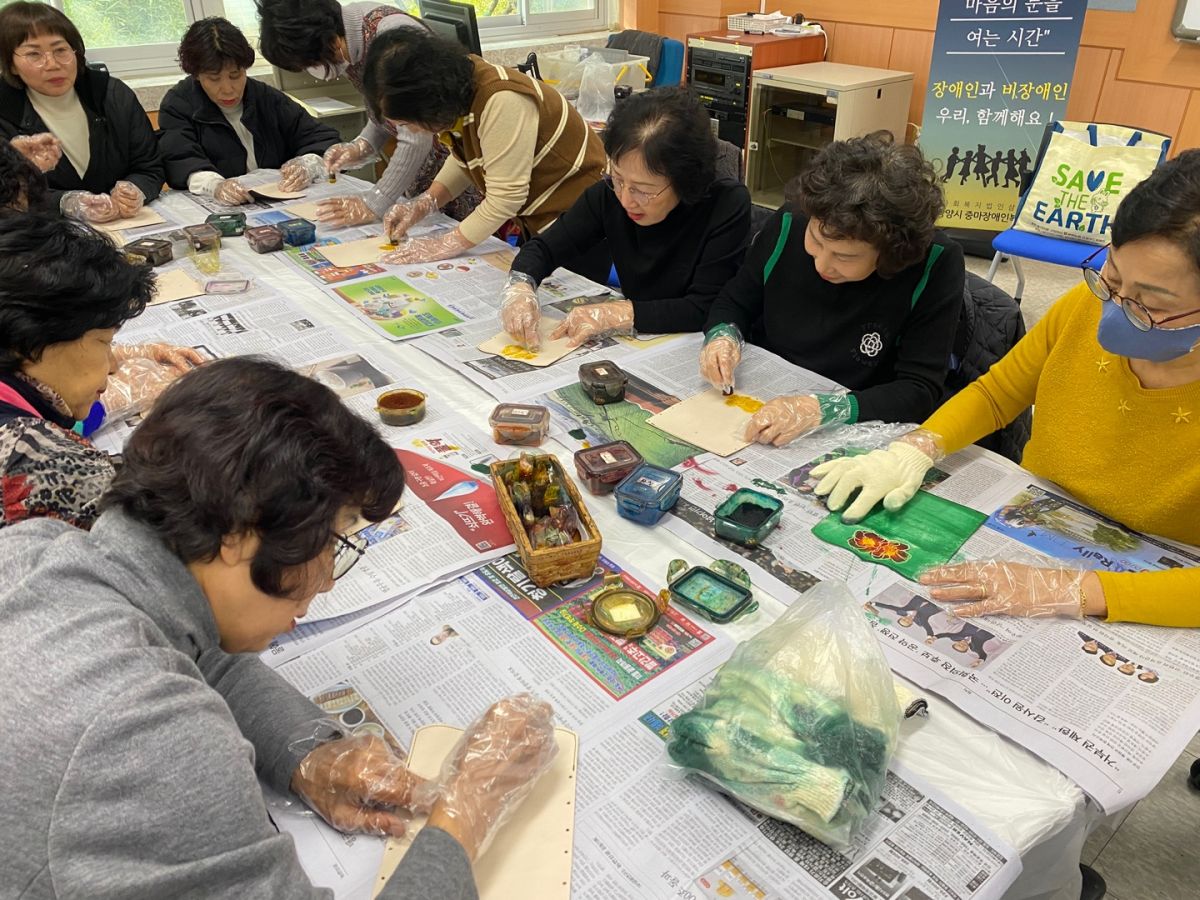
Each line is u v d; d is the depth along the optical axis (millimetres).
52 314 955
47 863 541
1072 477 1294
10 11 2383
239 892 581
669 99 1769
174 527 642
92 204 2434
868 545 1178
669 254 2014
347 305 1924
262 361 702
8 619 608
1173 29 3662
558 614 1043
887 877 736
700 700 913
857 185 1424
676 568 1105
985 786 826
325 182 2818
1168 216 953
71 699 564
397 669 959
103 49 3721
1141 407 1192
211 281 2018
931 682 948
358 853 762
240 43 2773
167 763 560
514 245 2586
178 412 653
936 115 4270
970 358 1866
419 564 1123
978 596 1065
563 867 743
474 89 2107
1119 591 1034
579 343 1769
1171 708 914
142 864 553
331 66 2676
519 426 1392
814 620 907
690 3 5164
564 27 5133
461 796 747
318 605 1048
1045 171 3295
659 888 727
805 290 1741
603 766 839
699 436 1443
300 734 820
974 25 4031
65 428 1051
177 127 2848
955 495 1303
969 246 4473
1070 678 954
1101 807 811
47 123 2539
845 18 4754
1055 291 4105
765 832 775
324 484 648
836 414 1488
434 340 1770
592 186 2084
